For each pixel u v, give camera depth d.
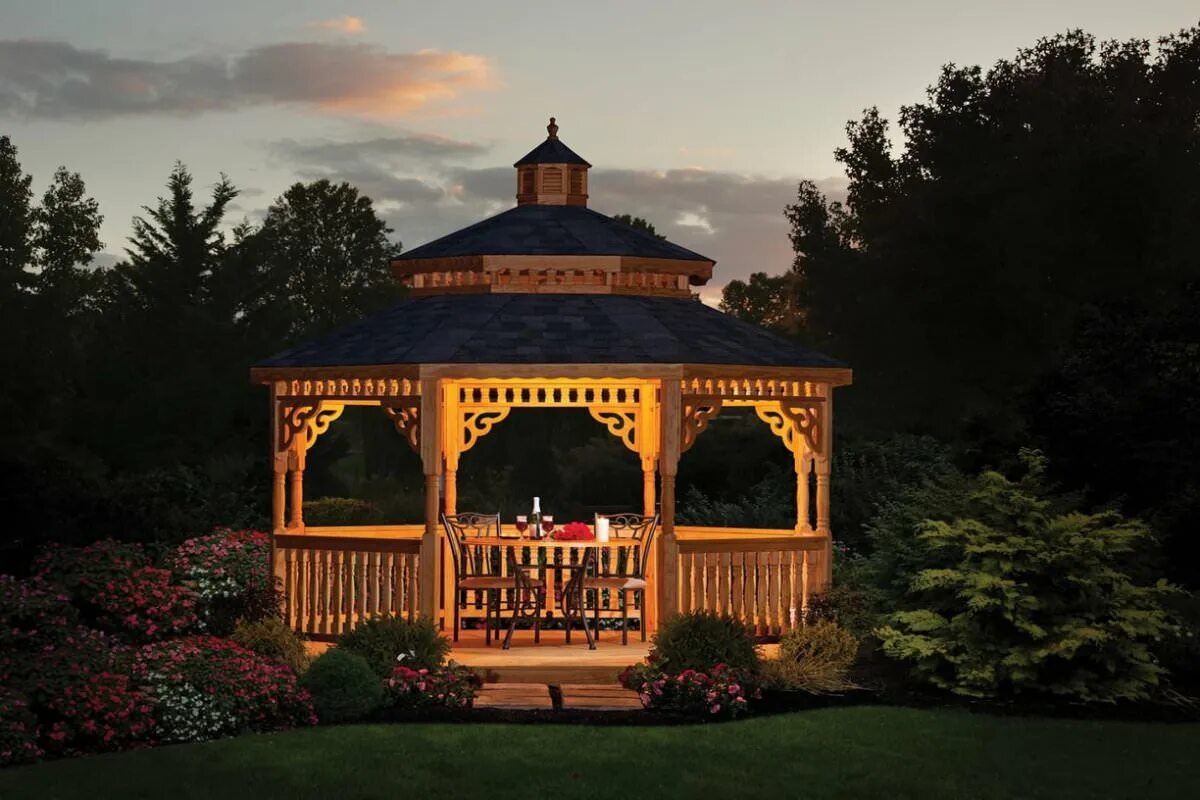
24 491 21.09
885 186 40.28
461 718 14.25
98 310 55.03
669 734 13.71
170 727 13.38
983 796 11.99
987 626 15.65
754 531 18.89
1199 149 35.41
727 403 18.48
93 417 40.81
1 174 55.72
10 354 40.50
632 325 17.23
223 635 17.34
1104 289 33.31
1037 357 34.12
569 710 14.53
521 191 19.72
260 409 41.72
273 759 12.59
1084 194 34.12
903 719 14.50
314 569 17.23
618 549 18.80
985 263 35.19
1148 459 19.52
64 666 13.37
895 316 36.59
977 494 16.25
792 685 15.61
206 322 43.41
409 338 17.02
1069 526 15.80
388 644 15.10
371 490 40.06
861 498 25.88
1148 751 13.48
